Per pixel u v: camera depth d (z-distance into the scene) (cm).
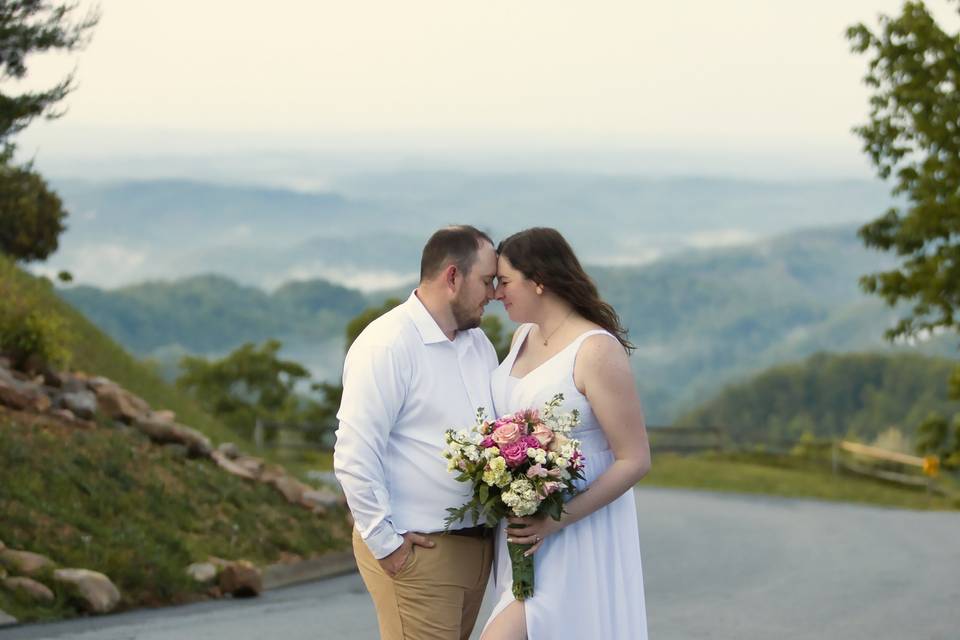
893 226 2486
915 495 2688
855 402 17050
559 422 465
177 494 1169
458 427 479
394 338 472
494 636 462
